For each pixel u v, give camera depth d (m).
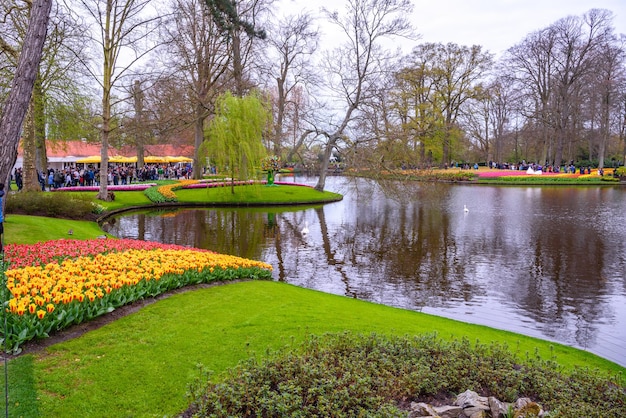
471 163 70.38
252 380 3.83
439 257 14.11
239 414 3.43
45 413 3.74
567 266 12.89
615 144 62.94
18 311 4.96
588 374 4.72
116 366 4.66
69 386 4.20
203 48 33.59
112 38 21.77
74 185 33.16
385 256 14.27
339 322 6.61
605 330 8.23
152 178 40.66
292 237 17.47
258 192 28.78
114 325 5.81
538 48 48.34
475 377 4.34
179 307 6.79
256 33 29.41
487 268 12.69
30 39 5.20
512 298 10.06
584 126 54.84
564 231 18.61
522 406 3.85
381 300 9.86
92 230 15.82
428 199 30.38
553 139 56.81
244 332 5.86
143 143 41.69
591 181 42.81
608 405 4.00
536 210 25.27
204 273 8.60
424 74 45.16
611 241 16.47
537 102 50.88
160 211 24.55
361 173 25.69
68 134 29.86
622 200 29.75
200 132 35.84
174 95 29.39
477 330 7.43
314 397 3.77
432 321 7.70
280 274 12.01
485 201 30.16
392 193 24.66
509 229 19.23
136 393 4.18
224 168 27.67
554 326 8.38
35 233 12.90
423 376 4.17
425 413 3.66
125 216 22.34
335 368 4.22
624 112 54.84
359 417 3.48
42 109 23.12
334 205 29.03
